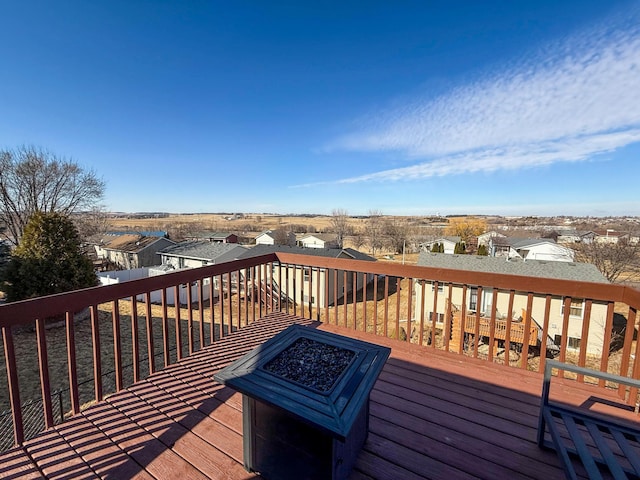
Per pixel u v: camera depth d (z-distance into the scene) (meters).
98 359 1.84
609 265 13.79
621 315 13.06
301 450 1.19
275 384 1.24
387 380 2.11
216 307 13.22
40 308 1.54
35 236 10.06
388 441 1.51
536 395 1.92
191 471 1.35
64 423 1.66
